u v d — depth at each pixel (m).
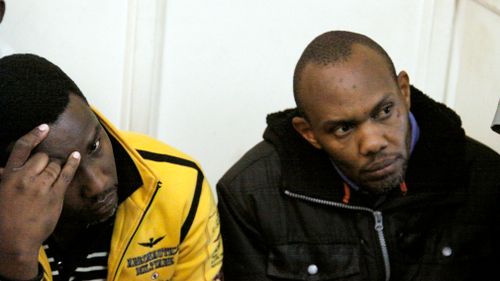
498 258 1.30
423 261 1.28
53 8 1.56
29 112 0.96
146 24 1.59
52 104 0.96
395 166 1.15
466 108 1.69
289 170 1.28
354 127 1.15
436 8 1.66
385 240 1.27
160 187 1.15
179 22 1.61
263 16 1.64
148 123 1.64
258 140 1.68
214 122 1.67
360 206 1.26
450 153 1.25
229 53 1.64
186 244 1.21
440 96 1.69
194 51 1.63
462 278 1.29
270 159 1.33
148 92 1.63
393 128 1.14
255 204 1.30
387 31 1.67
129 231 1.14
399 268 1.28
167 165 1.20
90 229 1.13
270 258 1.31
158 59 1.62
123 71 1.61
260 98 1.67
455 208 1.28
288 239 1.30
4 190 0.96
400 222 1.27
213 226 1.24
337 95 1.12
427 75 1.69
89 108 1.02
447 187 1.25
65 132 0.97
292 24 1.65
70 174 0.97
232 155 1.68
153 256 1.18
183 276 1.24
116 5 1.58
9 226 0.96
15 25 1.54
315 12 1.65
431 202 1.26
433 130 1.26
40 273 1.01
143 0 1.58
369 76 1.12
